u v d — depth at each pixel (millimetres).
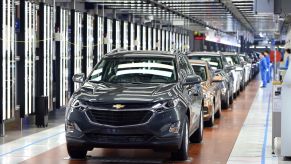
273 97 13234
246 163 12008
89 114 11516
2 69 15516
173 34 43906
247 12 30234
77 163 11922
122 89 12070
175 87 12406
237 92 31406
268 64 44438
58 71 19891
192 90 13484
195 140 14742
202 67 19312
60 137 15695
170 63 13398
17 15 17234
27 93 17484
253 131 17109
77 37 21766
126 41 29250
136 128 11344
